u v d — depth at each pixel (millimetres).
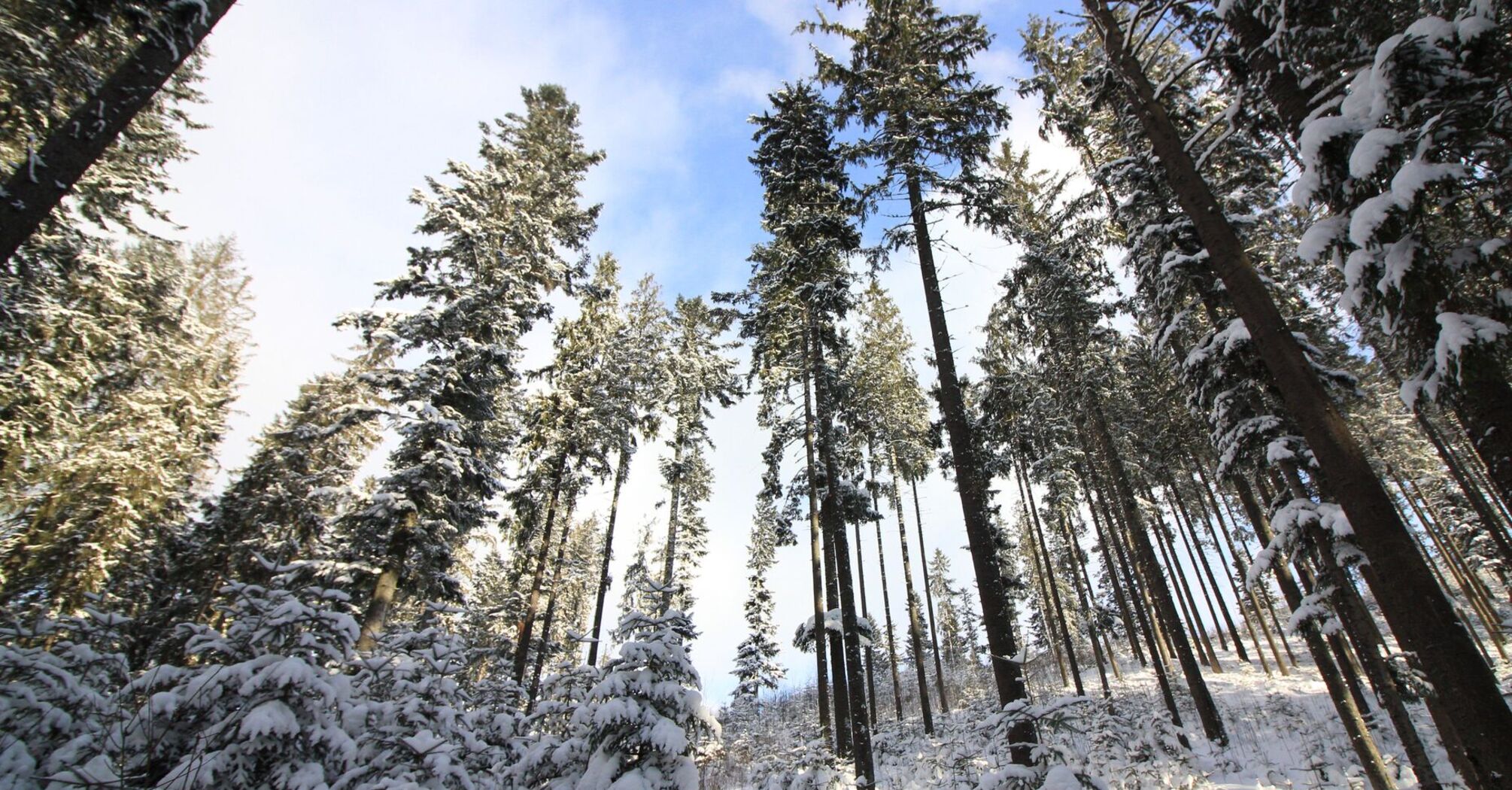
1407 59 4414
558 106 19859
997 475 20094
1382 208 4578
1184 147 7176
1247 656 25562
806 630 19625
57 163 5547
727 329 20859
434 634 7160
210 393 18922
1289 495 9328
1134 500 15359
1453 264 4754
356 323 13359
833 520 17516
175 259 19078
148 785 4215
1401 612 4547
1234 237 6359
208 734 4133
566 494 19859
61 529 14156
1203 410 10305
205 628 4953
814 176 15531
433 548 13578
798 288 15547
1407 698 7625
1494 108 4242
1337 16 5531
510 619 20344
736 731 31875
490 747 6395
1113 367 17203
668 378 23766
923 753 15758
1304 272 11039
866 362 24078
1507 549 14945
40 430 12750
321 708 4801
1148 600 26734
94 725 4484
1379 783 8695
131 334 14555
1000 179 12109
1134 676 25844
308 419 20062
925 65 12391
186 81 13617
